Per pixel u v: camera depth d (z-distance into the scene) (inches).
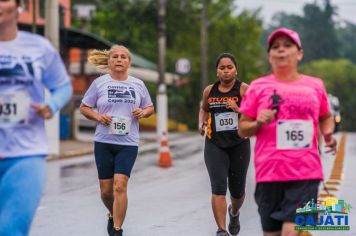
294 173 400.2
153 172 1274.6
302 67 7701.8
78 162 1556.3
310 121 402.9
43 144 386.0
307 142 401.1
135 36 4001.0
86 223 719.1
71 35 2089.1
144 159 1596.9
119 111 615.8
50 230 678.5
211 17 4151.1
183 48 4077.3
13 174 374.3
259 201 413.4
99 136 617.0
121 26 4003.4
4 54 377.4
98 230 680.4
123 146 611.2
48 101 382.0
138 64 2844.5
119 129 607.8
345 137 2726.4
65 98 390.9
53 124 1675.7
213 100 603.2
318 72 7593.5
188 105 3954.2
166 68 3880.4
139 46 3988.7
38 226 700.7
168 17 3969.0
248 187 1016.2
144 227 690.2
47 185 1069.1
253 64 4256.9
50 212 791.1
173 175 1216.2
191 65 3912.4
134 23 3996.1
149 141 2439.7
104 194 623.2
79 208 822.5
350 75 7573.8
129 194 943.7
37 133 384.8
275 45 409.1
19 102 378.6
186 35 4062.5
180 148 2049.7
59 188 1027.9
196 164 1457.9
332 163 1427.2
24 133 379.9
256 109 408.8
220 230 593.3
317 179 403.2
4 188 374.6
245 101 412.8
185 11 3983.8
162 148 1403.8
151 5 3959.2
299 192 399.5
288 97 400.5
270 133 403.5
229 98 598.9
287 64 405.4
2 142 376.8
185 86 3855.8
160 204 845.2
